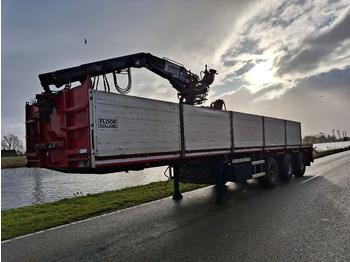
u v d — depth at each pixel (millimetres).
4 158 43469
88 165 3998
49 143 4844
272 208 6055
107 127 4242
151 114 5129
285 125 11273
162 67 7633
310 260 3361
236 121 7926
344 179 9930
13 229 5461
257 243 3986
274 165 9500
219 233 4539
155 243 4262
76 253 4043
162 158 5258
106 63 6293
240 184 10156
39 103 4750
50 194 13797
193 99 8547
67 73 5957
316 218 5125
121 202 7719
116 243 4375
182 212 6219
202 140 6438
